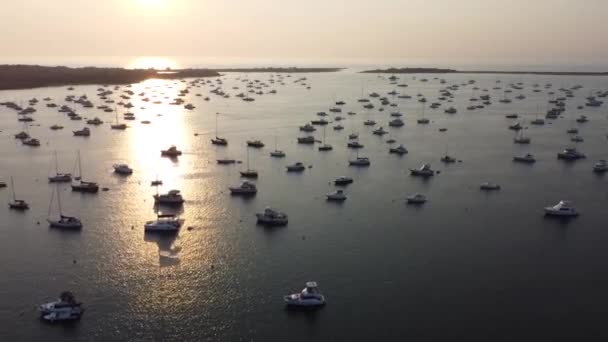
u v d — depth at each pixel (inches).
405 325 2878.9
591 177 5723.4
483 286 3277.6
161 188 5177.2
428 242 3907.5
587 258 3676.2
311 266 3513.8
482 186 5251.0
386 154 6781.5
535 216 4473.4
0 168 5925.2
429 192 5108.3
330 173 5807.1
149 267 3501.5
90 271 3442.4
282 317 2955.2
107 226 4180.6
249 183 5049.2
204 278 3361.2
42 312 2928.2
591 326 2886.3
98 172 5772.6
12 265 3513.8
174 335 2805.1
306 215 4448.8
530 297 3161.9
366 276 3380.9
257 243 3873.0
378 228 4173.2
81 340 2748.5
